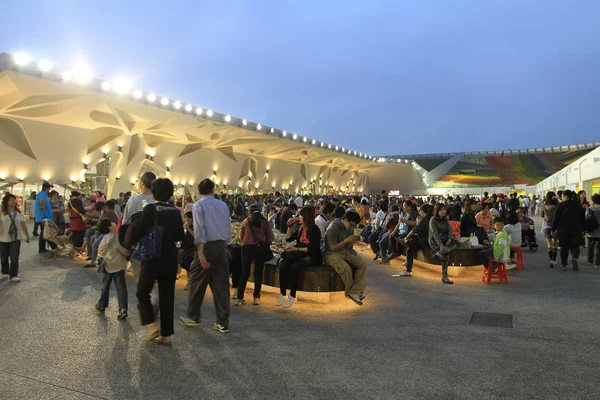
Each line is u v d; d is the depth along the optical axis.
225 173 33.06
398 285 7.68
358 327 5.07
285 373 3.68
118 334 4.65
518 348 4.30
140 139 24.92
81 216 9.99
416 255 9.48
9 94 15.90
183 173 29.22
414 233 8.69
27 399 3.15
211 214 4.77
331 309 5.96
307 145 35.78
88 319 5.19
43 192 10.83
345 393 3.30
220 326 4.82
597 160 18.31
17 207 7.37
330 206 7.73
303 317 5.53
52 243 10.63
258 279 6.20
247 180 36.22
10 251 7.25
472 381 3.53
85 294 6.48
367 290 7.25
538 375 3.64
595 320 5.29
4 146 18.89
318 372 3.70
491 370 3.75
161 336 4.32
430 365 3.87
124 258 5.30
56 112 18.59
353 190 59.34
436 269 9.30
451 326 5.10
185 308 5.92
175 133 25.19
